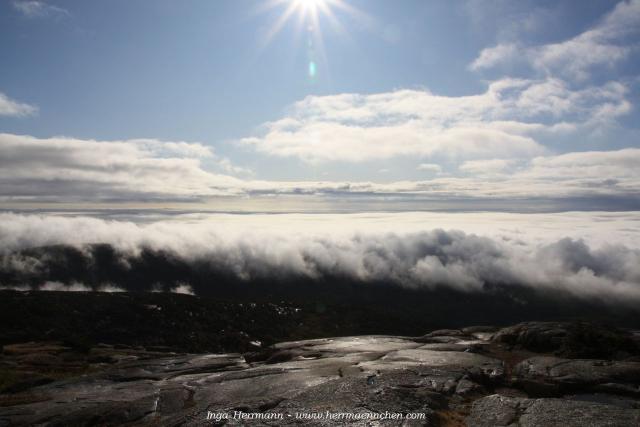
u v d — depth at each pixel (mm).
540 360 19281
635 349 21094
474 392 15906
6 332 79375
